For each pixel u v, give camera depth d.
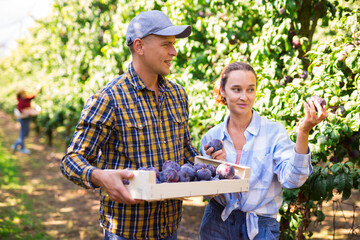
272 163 2.13
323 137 2.59
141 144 1.97
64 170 1.88
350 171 2.54
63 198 6.03
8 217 4.95
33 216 5.09
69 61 7.91
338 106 2.71
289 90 2.73
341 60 2.72
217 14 3.95
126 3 4.70
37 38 11.41
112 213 1.99
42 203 5.73
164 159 2.03
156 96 2.09
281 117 2.81
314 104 1.82
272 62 3.10
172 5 3.79
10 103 18.09
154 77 2.04
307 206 2.88
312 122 1.82
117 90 1.97
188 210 5.23
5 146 11.36
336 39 2.84
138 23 1.95
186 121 2.24
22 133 10.22
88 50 6.58
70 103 8.20
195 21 3.99
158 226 2.03
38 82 11.24
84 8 6.71
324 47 2.85
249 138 2.19
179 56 4.10
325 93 2.65
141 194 1.64
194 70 3.86
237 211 2.14
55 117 9.73
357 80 2.70
